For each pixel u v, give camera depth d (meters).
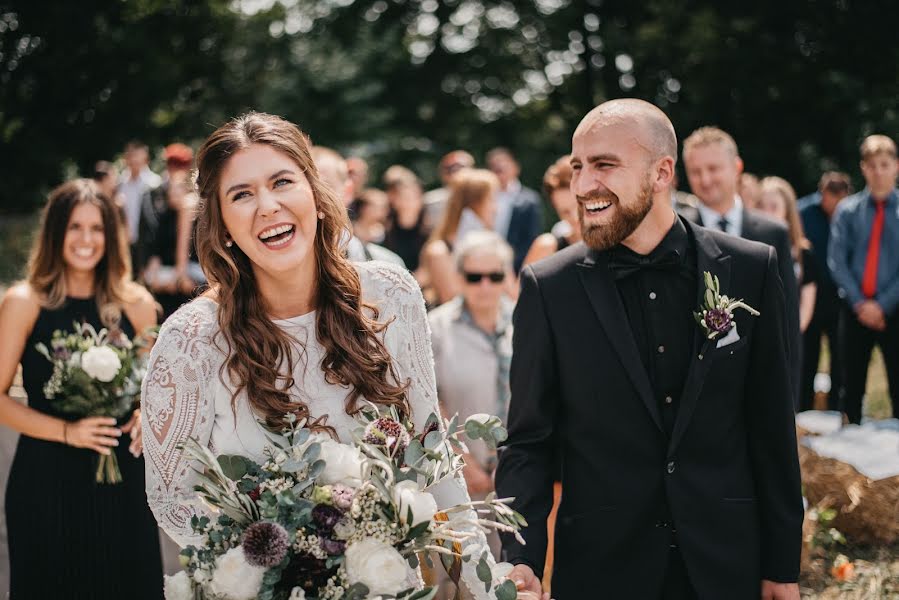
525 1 24.70
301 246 2.29
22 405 3.79
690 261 2.79
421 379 2.50
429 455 2.20
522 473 2.81
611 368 2.74
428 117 24.98
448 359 4.42
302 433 2.16
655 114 2.73
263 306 2.40
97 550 3.78
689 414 2.69
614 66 22.73
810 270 7.17
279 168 2.28
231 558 2.04
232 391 2.31
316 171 2.39
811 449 5.50
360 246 5.47
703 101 20.19
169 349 2.31
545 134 24.31
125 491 3.85
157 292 8.42
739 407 2.77
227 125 2.33
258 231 2.26
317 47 22.84
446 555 2.40
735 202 4.49
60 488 3.75
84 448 3.77
